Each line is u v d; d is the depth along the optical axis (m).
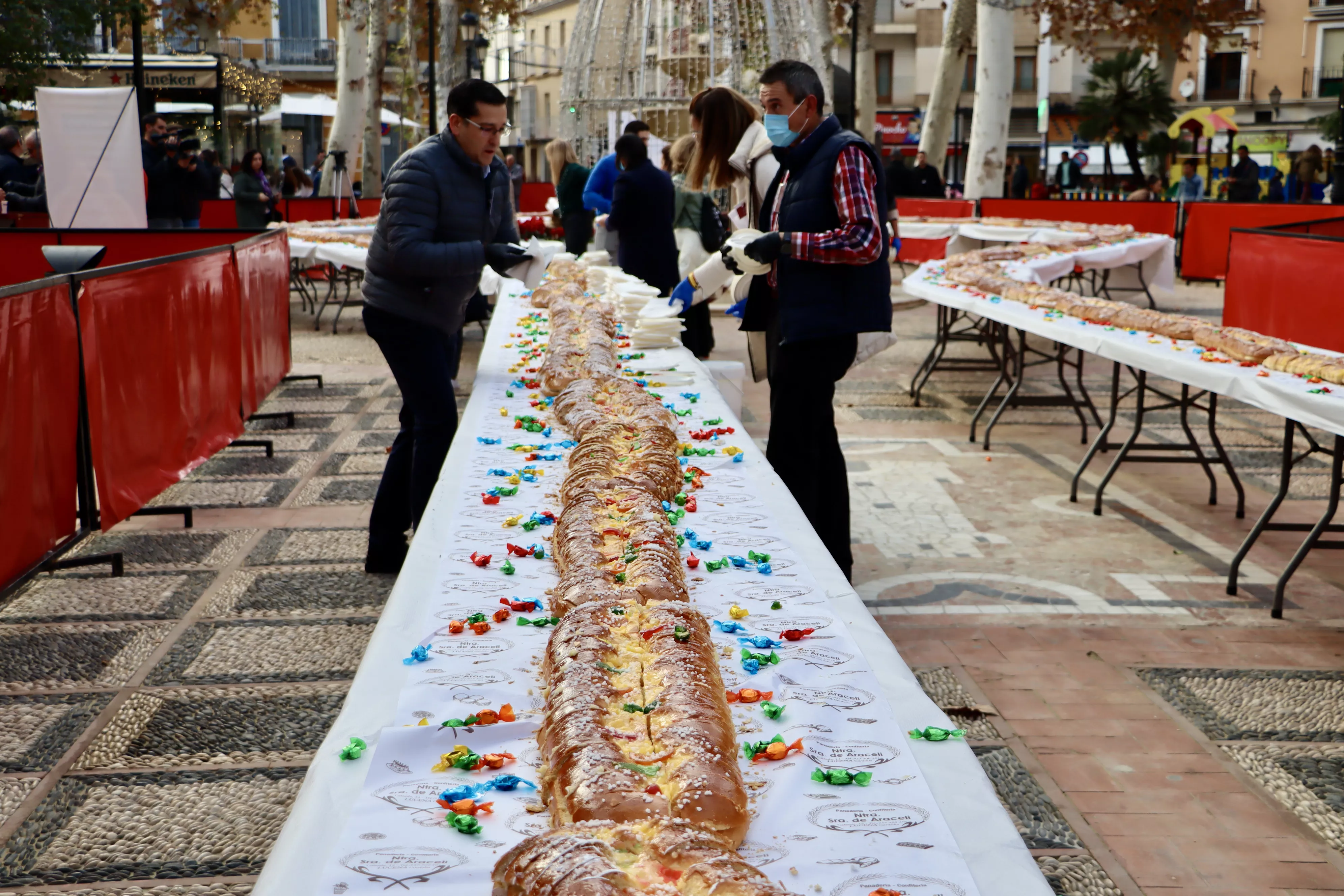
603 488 2.70
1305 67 41.00
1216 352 5.07
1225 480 6.31
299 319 12.95
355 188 27.38
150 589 4.51
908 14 46.88
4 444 3.88
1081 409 7.68
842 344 4.12
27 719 3.38
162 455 5.35
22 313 4.01
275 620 4.19
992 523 5.54
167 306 5.41
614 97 16.31
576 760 1.51
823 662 1.97
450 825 1.49
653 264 8.03
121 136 12.24
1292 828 2.83
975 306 7.05
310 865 1.44
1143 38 30.88
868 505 5.85
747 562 2.49
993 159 19.50
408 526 4.69
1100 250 10.48
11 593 3.93
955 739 1.74
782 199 4.19
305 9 43.03
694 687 1.71
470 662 1.96
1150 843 2.76
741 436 3.66
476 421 3.87
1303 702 3.54
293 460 6.66
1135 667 3.82
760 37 15.20
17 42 16.00
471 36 23.30
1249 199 21.33
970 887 1.37
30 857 2.67
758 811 1.53
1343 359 4.50
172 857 2.67
